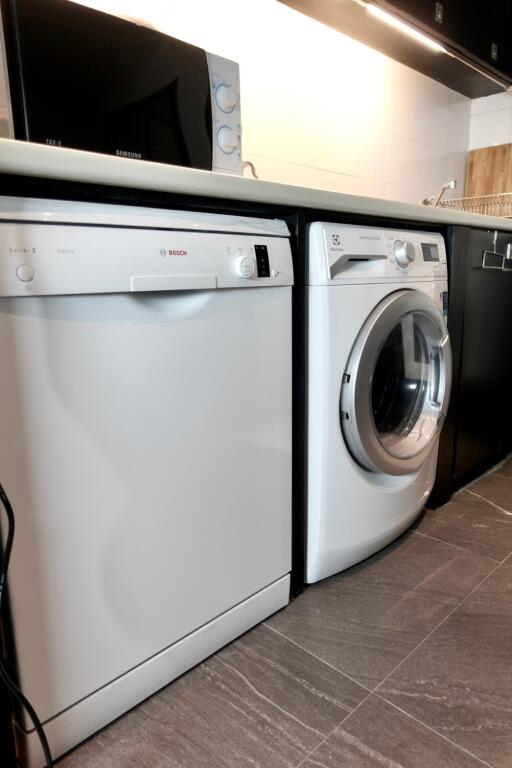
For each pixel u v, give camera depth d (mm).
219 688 875
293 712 829
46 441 641
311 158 1723
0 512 622
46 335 624
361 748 765
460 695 860
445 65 2023
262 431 933
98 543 717
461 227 1374
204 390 818
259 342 895
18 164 568
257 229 872
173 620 850
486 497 1603
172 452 787
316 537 1091
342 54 1767
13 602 643
